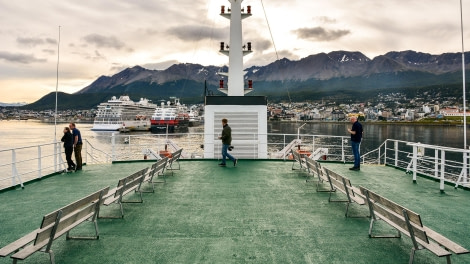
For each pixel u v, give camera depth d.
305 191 8.59
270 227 5.87
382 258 4.62
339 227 5.88
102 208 7.04
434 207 7.26
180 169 11.93
